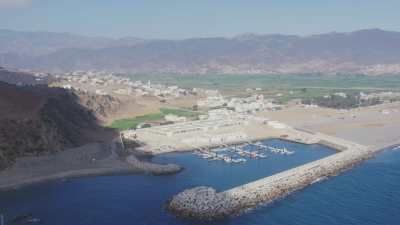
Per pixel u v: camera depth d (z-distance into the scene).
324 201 172.12
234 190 174.75
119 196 178.12
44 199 173.62
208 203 158.88
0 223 148.62
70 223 149.38
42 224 148.38
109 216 155.88
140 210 161.75
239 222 150.62
